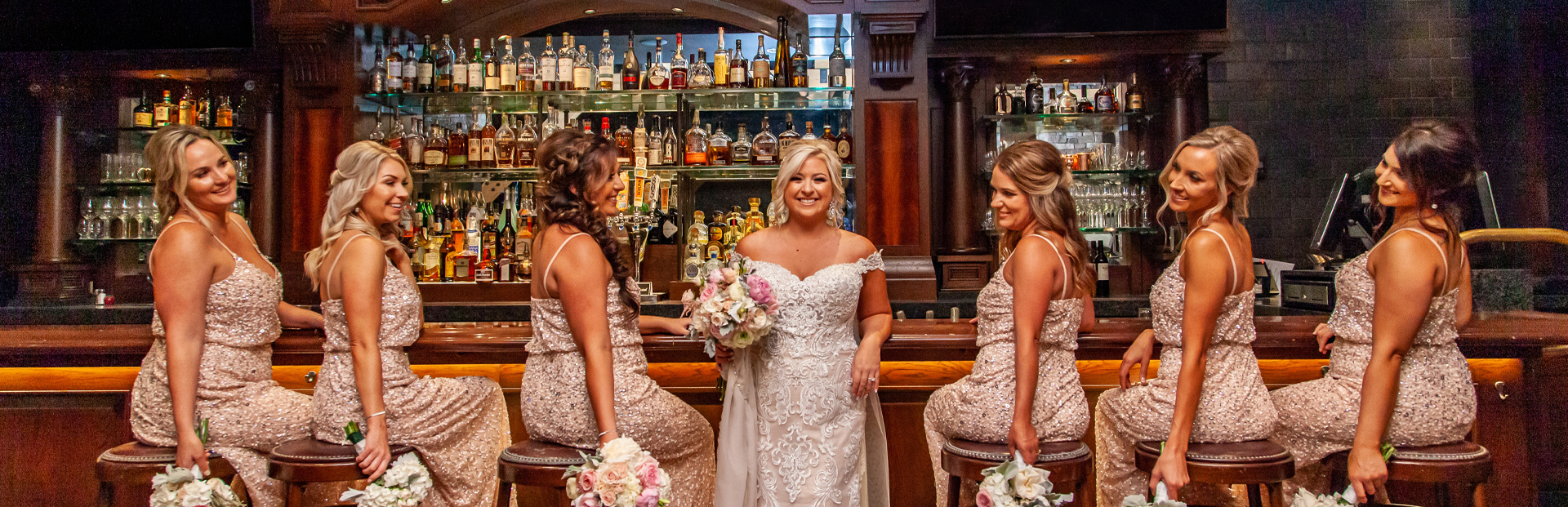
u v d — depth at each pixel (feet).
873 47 13.73
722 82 14.06
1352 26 15.92
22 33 14.52
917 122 13.79
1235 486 7.63
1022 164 7.00
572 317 6.86
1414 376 6.56
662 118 15.35
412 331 7.47
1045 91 16.02
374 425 6.81
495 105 14.56
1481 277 9.41
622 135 14.03
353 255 6.94
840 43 14.48
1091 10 14.62
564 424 7.02
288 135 13.92
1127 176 15.55
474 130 14.06
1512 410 8.09
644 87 14.38
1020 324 6.69
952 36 14.82
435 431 7.31
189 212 7.18
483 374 8.58
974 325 8.66
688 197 14.96
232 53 14.46
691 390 8.57
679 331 8.00
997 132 15.90
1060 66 15.96
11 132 15.12
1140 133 15.78
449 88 14.16
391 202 7.35
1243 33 16.01
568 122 14.82
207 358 7.16
